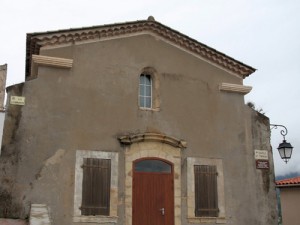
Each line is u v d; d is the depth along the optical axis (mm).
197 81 13234
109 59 12273
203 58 13531
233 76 13852
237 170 12898
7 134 10680
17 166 10562
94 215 10930
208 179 12453
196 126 12789
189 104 12906
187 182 12164
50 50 11695
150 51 12875
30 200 10461
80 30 11906
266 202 12961
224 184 12602
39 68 11469
